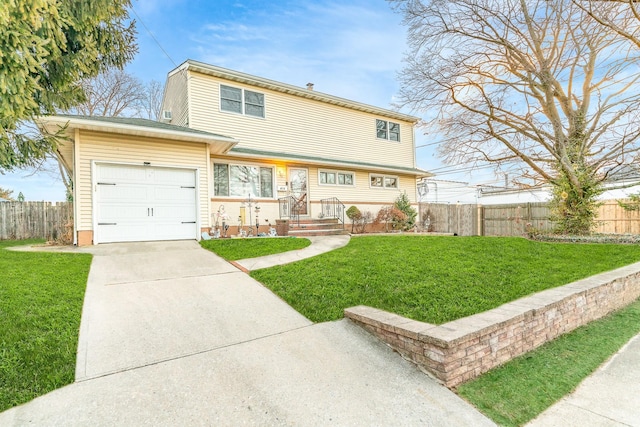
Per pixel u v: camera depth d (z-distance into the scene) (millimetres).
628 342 3830
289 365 3029
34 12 4320
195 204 9227
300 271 5906
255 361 3076
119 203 8258
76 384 2645
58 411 2330
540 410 2523
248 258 7160
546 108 10992
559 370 3133
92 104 18344
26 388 2543
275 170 11953
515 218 12867
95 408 2375
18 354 2928
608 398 2680
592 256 7148
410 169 16047
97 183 8008
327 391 2662
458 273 5488
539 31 9945
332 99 13906
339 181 13836
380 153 15609
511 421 2389
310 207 12820
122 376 2777
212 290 5051
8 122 4867
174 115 12477
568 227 10312
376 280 5180
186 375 2822
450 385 2768
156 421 2264
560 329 3959
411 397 2627
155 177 8711
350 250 7680
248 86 12008
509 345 3299
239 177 11172
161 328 3705
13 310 3742
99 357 3049
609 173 10195
